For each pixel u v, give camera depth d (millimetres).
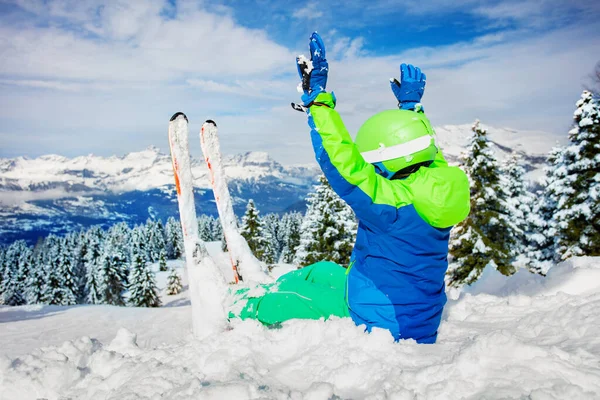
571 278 3818
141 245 75812
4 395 2398
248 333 2588
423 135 2451
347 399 1853
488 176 18688
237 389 1842
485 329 2707
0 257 72625
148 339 7160
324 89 2459
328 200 24141
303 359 2244
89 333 9461
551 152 22531
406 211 2305
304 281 2943
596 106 16922
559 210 18625
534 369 1756
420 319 2396
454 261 19391
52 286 49812
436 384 1760
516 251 23172
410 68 3295
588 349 2016
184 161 3430
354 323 2498
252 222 34844
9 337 9398
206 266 3141
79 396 2256
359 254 2549
